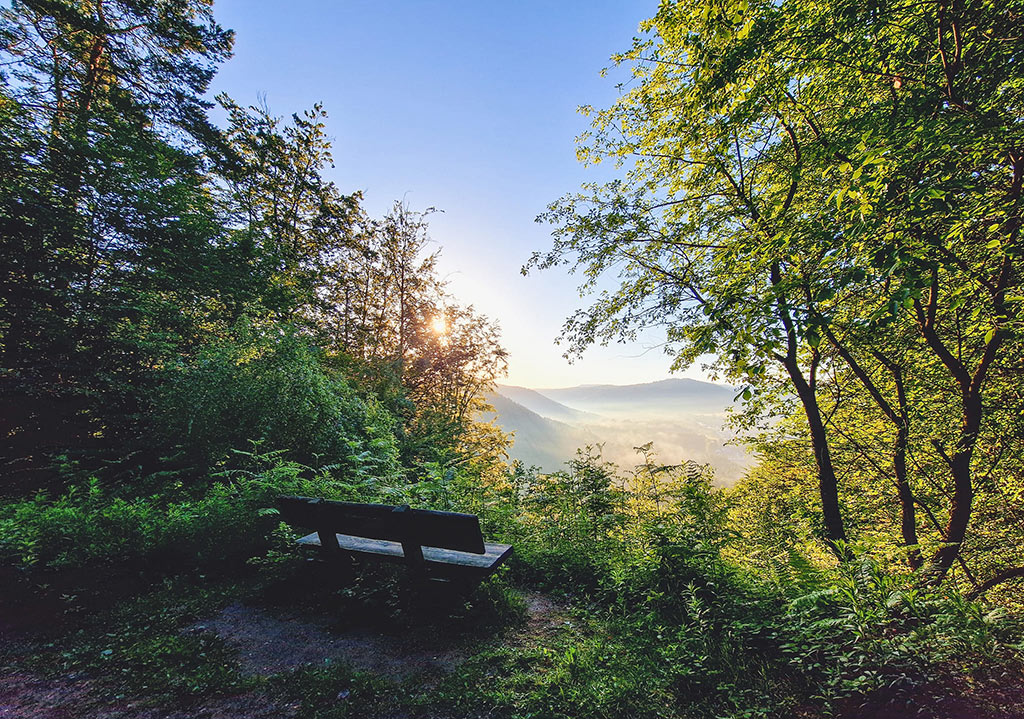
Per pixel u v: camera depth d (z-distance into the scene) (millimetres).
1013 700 2086
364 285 22406
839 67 5781
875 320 3922
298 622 3432
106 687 2615
